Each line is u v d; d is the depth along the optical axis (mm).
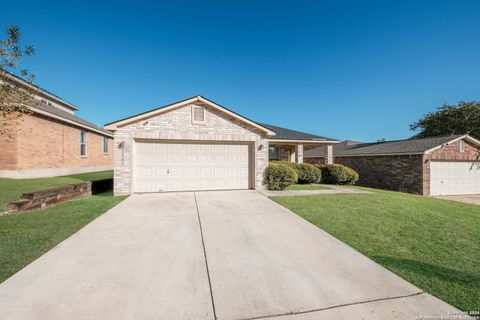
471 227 5371
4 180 9945
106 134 19266
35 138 11641
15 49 5992
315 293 2666
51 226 5051
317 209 6918
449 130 25297
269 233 4762
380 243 4277
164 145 9719
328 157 16656
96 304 2408
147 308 2359
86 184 8914
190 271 3150
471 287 2814
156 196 8859
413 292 2703
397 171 14258
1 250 3766
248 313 2311
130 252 3752
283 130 17578
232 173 10508
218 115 10148
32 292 2613
